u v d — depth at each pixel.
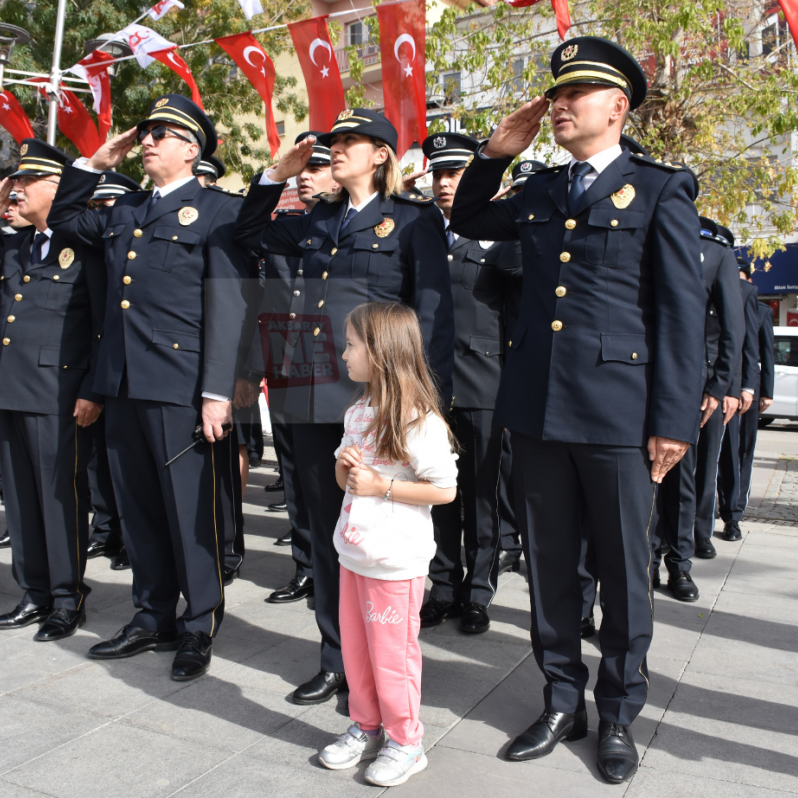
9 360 3.53
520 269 3.68
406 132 5.41
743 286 5.04
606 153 2.48
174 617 3.36
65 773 2.33
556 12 5.10
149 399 3.04
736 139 9.75
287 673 3.07
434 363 2.78
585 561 3.51
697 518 4.79
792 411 13.14
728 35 7.97
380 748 2.44
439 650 3.34
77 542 3.56
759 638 3.46
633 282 2.41
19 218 3.72
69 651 3.29
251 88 13.52
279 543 5.14
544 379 2.49
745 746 2.52
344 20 18.78
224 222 3.08
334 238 2.91
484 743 2.54
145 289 3.08
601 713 2.49
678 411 2.30
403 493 2.25
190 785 2.28
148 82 12.12
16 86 10.94
